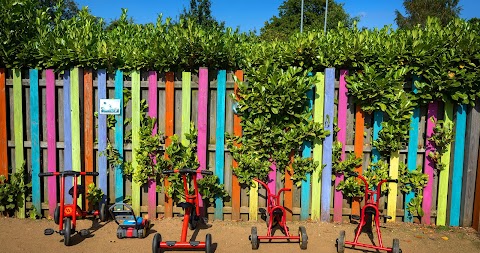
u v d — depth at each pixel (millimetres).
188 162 5121
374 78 4797
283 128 5121
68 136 5125
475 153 4938
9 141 5230
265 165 5121
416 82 4820
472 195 5023
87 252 4297
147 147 5113
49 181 5211
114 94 5145
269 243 4590
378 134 5059
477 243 4641
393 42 5004
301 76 4910
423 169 5156
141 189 5332
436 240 4711
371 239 4730
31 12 5203
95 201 5199
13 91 5113
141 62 4996
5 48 4934
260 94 4891
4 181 5223
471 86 4676
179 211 5301
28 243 4504
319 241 4652
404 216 5207
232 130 5199
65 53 4914
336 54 4938
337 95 5109
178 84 5121
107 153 5215
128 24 6820
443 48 4742
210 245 4121
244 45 6105
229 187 5309
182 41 4906
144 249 4395
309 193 5227
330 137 5070
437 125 4973
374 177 5082
